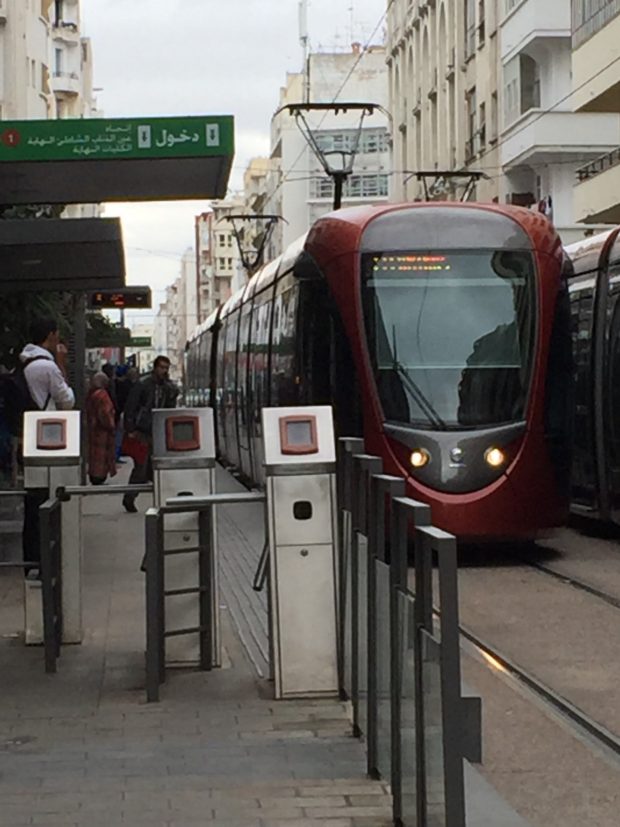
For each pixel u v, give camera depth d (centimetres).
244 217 4384
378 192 9775
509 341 1508
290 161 9994
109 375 3541
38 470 967
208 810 597
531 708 841
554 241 1567
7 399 1306
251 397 2469
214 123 1214
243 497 825
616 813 627
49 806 605
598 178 3422
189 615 895
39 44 5700
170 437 895
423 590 502
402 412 1484
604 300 1734
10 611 1137
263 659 929
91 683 861
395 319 1513
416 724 509
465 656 1005
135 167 1291
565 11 4066
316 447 812
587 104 3353
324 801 608
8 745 716
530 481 1481
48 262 1669
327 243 1584
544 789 668
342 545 798
